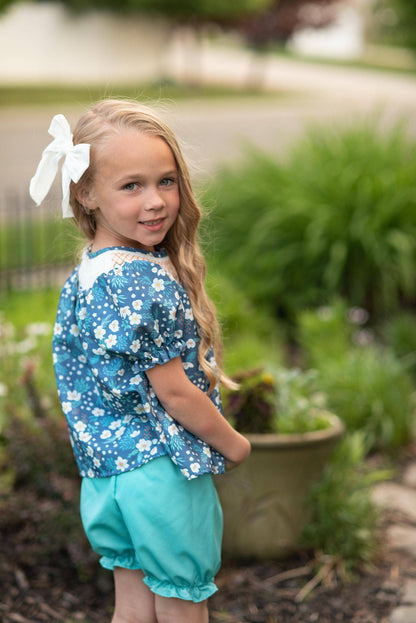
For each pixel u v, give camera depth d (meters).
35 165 13.20
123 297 1.77
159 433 1.84
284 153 7.80
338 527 3.10
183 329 1.86
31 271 6.53
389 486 3.90
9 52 30.34
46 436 3.13
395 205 6.21
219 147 14.62
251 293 6.27
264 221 6.44
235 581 2.99
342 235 6.20
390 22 13.55
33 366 3.43
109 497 1.89
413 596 2.91
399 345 5.41
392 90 29.69
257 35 30.45
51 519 2.96
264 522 3.07
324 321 5.21
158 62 33.28
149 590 2.04
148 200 1.79
